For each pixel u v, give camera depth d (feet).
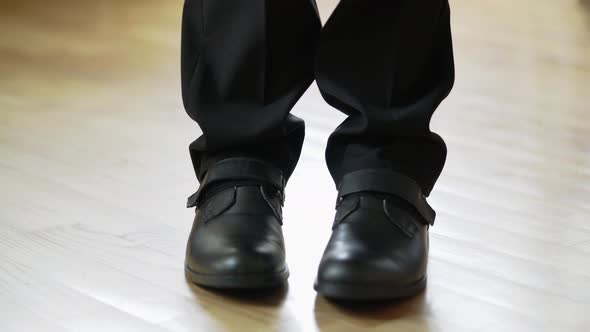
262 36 3.66
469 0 12.81
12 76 7.62
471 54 9.43
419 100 3.71
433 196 5.06
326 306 3.52
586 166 5.84
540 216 4.80
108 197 4.84
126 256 4.00
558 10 12.29
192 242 3.70
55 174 5.20
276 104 3.75
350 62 3.71
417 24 3.60
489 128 6.69
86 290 3.61
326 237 4.32
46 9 10.65
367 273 3.42
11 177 5.11
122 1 11.43
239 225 3.63
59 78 7.65
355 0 3.61
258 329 3.30
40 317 3.36
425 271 3.69
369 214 3.61
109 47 8.98
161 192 4.95
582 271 4.04
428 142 3.81
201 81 3.78
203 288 3.65
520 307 3.61
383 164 3.69
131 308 3.45
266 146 3.86
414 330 3.34
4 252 4.00
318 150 5.91
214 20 3.71
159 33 9.76
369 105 3.68
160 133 6.18
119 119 6.50
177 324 3.33
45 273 3.78
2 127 6.14
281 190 3.85
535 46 9.99
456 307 3.57
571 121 7.01
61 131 6.12
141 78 7.83
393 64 3.63
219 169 3.81
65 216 4.52
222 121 3.77
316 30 3.80
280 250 3.61
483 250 4.25
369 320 3.41
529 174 5.60
